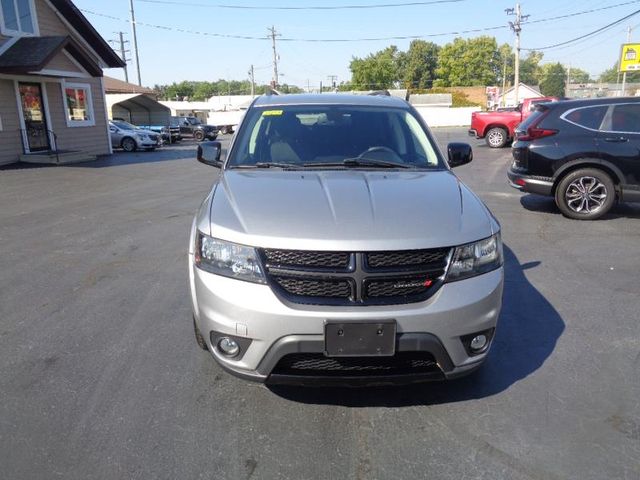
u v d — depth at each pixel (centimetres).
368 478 250
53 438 277
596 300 464
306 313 261
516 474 252
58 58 1697
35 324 417
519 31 4344
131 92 3722
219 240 282
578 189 766
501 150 2006
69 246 646
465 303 272
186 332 400
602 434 281
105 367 349
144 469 255
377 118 432
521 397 316
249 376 277
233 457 263
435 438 278
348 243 264
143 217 812
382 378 272
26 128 1723
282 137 411
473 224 292
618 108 744
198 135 3516
